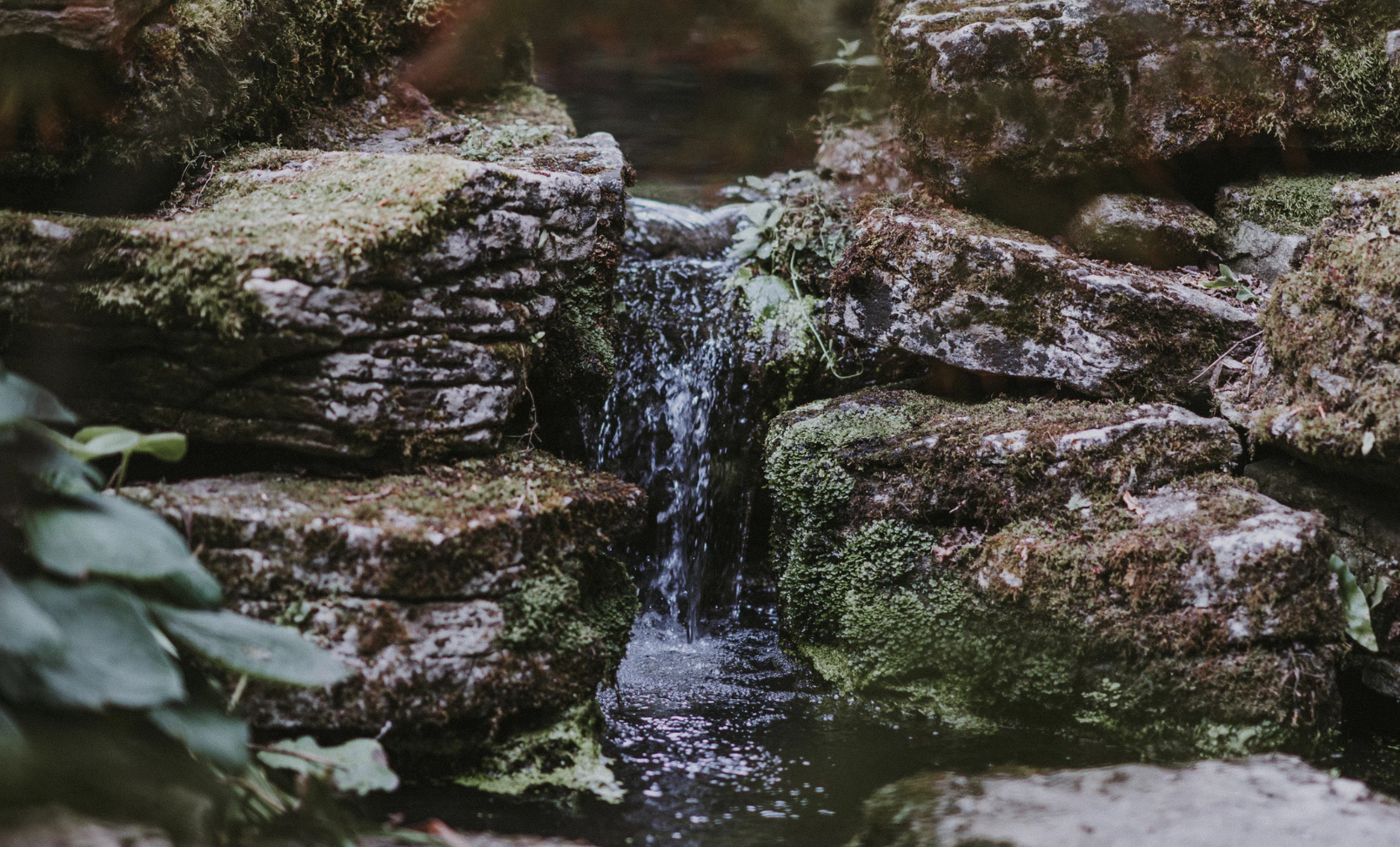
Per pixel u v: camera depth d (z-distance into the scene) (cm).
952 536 375
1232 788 258
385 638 280
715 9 536
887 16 534
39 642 163
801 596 402
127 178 374
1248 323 390
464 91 522
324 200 328
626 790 298
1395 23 423
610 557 346
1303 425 334
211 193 370
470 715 289
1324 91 424
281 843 205
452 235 313
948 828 250
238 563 275
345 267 292
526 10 471
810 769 315
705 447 471
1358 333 330
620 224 439
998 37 420
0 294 294
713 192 600
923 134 445
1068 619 339
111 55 347
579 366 421
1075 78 421
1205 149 429
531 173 346
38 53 339
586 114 614
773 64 569
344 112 475
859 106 564
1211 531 332
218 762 195
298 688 275
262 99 423
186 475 312
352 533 277
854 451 396
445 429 318
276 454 312
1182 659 326
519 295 346
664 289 488
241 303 285
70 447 207
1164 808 247
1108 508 354
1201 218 425
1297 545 322
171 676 181
